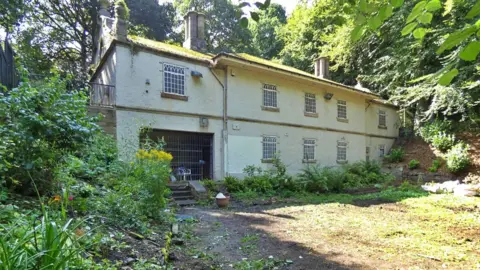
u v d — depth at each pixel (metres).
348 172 15.34
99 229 3.81
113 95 10.19
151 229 5.07
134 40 10.96
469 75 13.52
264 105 14.04
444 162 16.30
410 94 16.50
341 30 19.31
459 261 4.32
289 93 15.14
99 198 4.95
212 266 3.86
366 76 19.83
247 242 5.12
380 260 4.32
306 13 21.92
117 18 10.37
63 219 2.54
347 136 18.06
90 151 6.80
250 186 11.64
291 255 4.49
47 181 4.33
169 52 11.18
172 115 11.25
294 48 25.11
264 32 31.33
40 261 1.88
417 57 15.44
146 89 10.70
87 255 2.96
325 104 16.91
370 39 17.77
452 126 18.05
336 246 4.96
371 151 20.00
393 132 22.14
